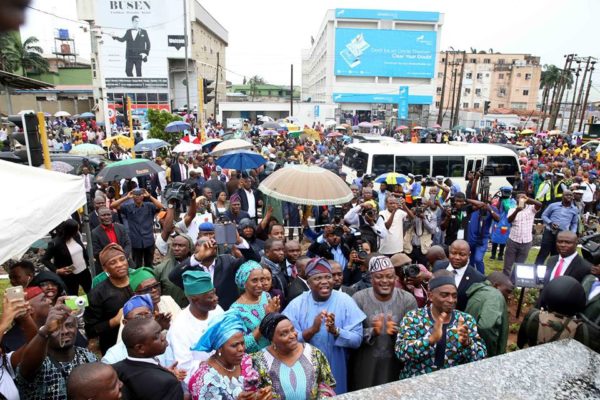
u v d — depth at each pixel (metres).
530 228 7.50
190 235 6.57
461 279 4.39
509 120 58.81
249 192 9.14
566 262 5.00
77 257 5.79
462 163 13.65
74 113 49.44
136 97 51.12
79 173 10.73
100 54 17.25
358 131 43.31
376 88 67.88
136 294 3.84
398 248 6.96
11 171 4.29
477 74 74.81
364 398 1.46
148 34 49.81
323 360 3.22
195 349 2.89
